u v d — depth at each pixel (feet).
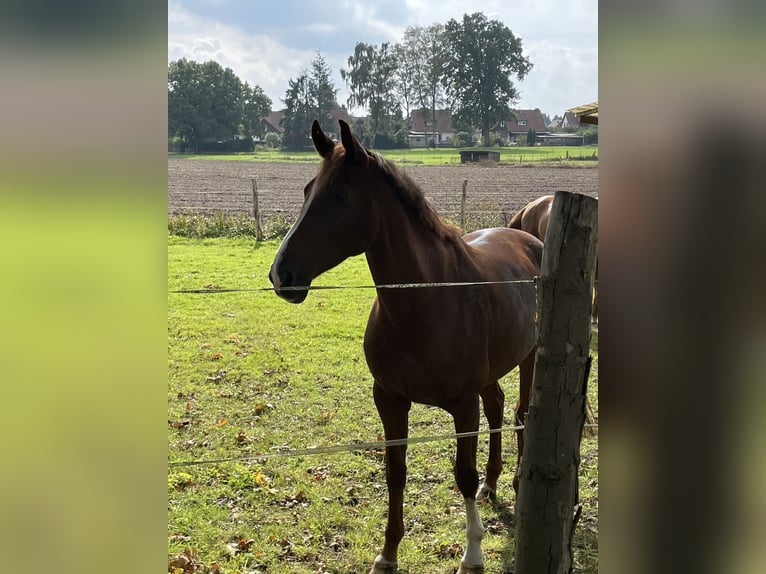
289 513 12.04
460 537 11.40
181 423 15.76
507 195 80.84
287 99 217.36
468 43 216.54
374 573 10.32
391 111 227.61
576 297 6.64
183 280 33.47
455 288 9.92
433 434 15.58
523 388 12.80
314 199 9.23
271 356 21.54
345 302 29.76
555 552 6.97
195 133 212.23
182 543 10.99
